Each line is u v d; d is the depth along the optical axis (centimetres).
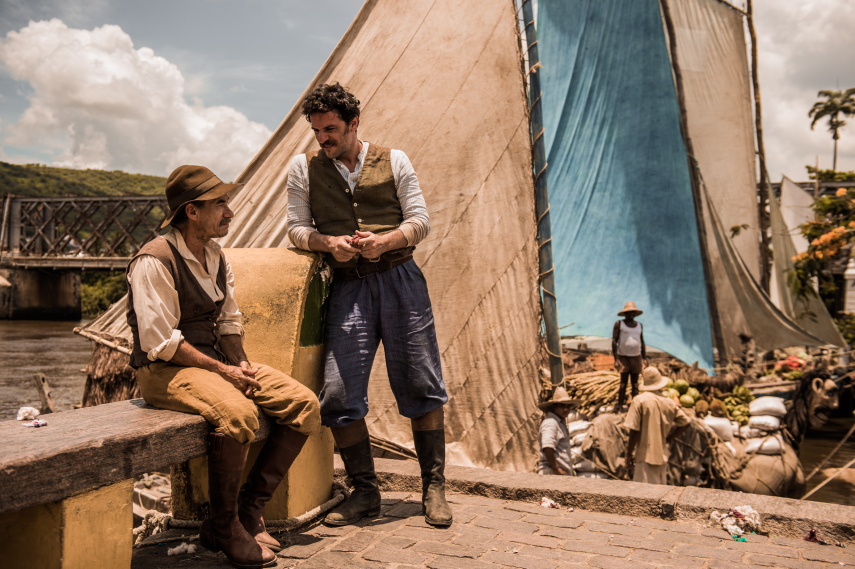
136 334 253
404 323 305
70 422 227
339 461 412
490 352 612
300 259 303
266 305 297
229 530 249
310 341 306
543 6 1316
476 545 279
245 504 267
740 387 1059
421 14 662
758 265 1455
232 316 270
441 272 629
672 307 1282
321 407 304
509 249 615
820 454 1391
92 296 6919
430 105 649
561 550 276
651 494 331
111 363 749
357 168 305
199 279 257
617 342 936
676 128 1260
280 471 268
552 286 612
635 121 1283
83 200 5203
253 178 666
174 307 249
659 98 1264
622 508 329
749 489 873
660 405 733
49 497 188
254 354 293
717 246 1289
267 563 253
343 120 296
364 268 303
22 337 3834
